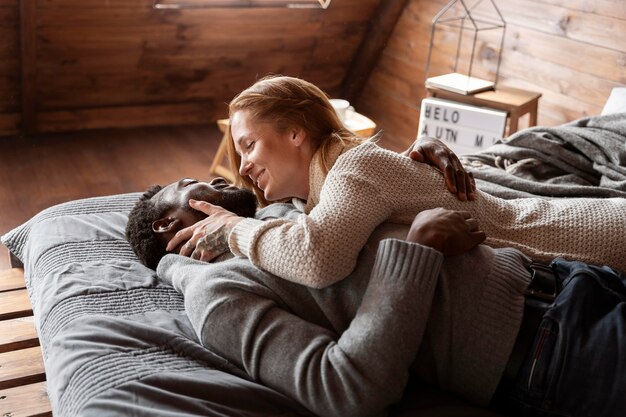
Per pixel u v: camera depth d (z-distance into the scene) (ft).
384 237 4.50
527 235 4.90
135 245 5.67
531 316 4.26
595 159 7.18
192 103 14.37
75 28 11.88
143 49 12.84
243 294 4.44
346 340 4.04
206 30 12.99
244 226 4.75
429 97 10.75
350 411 3.96
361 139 5.16
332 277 4.26
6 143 12.68
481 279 4.29
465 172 4.96
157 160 12.37
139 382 4.28
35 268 5.99
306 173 5.15
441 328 4.26
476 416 4.22
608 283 4.44
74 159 12.18
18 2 11.16
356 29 14.40
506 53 11.92
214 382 4.32
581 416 3.94
